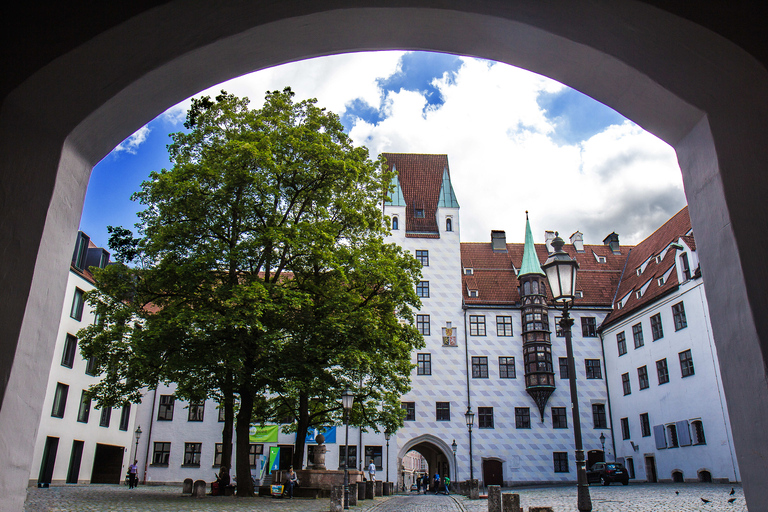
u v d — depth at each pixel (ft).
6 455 10.87
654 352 124.88
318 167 71.26
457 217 156.66
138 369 66.39
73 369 101.40
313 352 66.90
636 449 130.11
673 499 59.67
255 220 70.44
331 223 72.79
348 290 74.18
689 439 110.32
